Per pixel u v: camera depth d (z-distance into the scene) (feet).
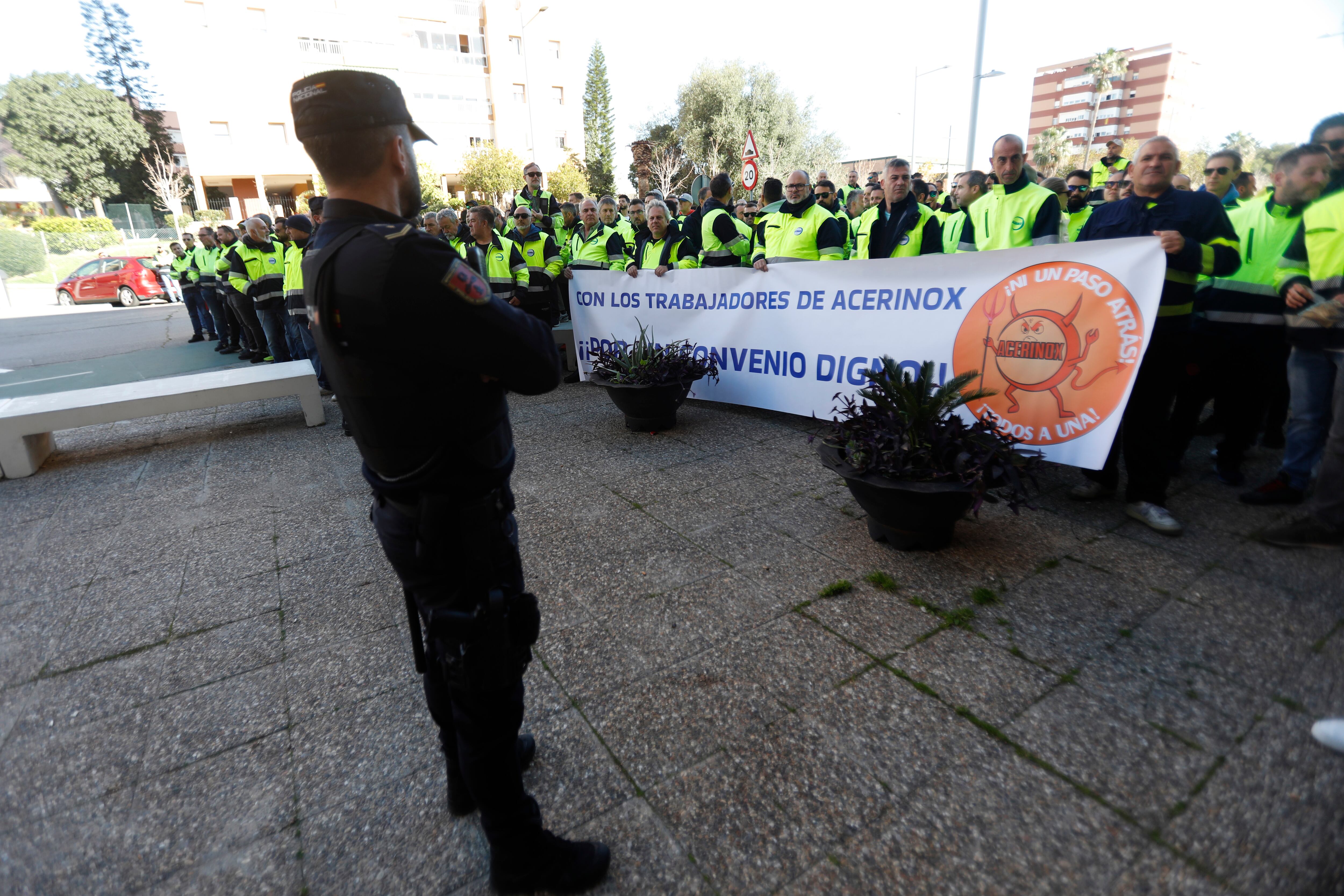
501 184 106.32
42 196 123.95
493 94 123.24
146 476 14.69
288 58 101.65
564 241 30.04
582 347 20.63
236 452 16.12
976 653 7.39
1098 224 10.88
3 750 6.72
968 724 6.36
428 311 3.60
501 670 4.32
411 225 3.76
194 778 6.23
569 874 4.85
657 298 18.11
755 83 121.08
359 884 5.11
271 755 6.47
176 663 8.00
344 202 3.96
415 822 5.65
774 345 15.78
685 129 124.67
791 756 6.10
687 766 6.07
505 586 4.49
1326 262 8.76
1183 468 12.57
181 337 39.17
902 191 15.75
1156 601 8.14
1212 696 6.50
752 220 27.63
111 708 7.27
